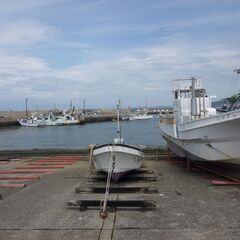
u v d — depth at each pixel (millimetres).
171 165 14938
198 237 6594
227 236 6609
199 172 13172
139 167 12625
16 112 130125
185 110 14781
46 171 14078
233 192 9891
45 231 7066
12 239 6680
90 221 7586
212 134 11266
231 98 12070
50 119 94188
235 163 11758
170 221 7512
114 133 63719
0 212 8375
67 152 19781
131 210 8250
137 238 6621
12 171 14219
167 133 16531
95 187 10312
